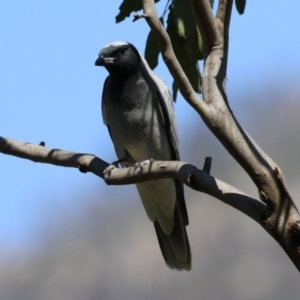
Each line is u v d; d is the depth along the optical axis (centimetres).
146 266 1716
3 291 1795
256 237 1677
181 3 860
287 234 671
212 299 1588
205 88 741
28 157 929
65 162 912
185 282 1634
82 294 1728
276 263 1608
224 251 1675
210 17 766
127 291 1673
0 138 935
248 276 1595
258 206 690
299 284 1550
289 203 677
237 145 697
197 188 736
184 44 908
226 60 769
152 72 1155
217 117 711
